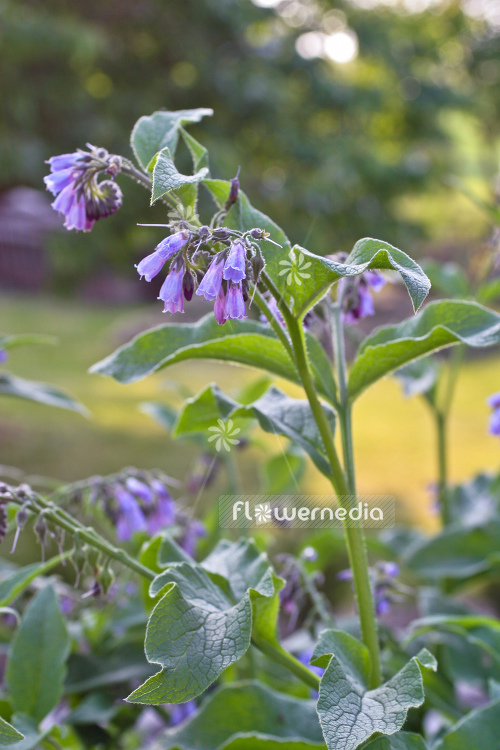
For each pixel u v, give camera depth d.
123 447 1.82
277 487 0.76
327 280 0.51
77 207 0.54
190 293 0.50
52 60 2.40
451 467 1.81
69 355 2.80
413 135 3.85
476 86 4.88
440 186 3.49
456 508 0.88
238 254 0.48
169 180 0.48
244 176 2.82
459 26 4.64
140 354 0.58
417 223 3.32
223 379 2.72
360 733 0.48
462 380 2.97
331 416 0.56
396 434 2.13
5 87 2.32
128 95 2.80
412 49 4.03
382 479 1.68
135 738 0.73
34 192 3.11
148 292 3.77
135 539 0.69
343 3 3.67
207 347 0.55
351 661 0.53
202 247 0.50
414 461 1.85
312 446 0.56
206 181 0.52
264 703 0.59
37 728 0.58
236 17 3.04
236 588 0.54
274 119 3.00
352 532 0.54
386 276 0.58
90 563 0.54
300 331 0.52
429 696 0.67
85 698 0.65
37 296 3.39
